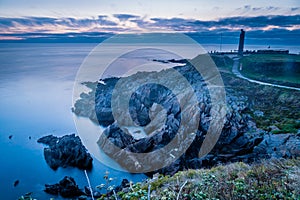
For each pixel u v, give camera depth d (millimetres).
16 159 22484
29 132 29141
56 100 44000
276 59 41844
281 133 18328
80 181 18641
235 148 18984
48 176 19625
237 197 4520
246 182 5293
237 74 35000
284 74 35594
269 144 17484
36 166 21156
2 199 16703
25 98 45406
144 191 4469
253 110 23344
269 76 34750
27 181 18906
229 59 45094
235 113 21797
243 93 26781
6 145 25625
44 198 16438
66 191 16562
